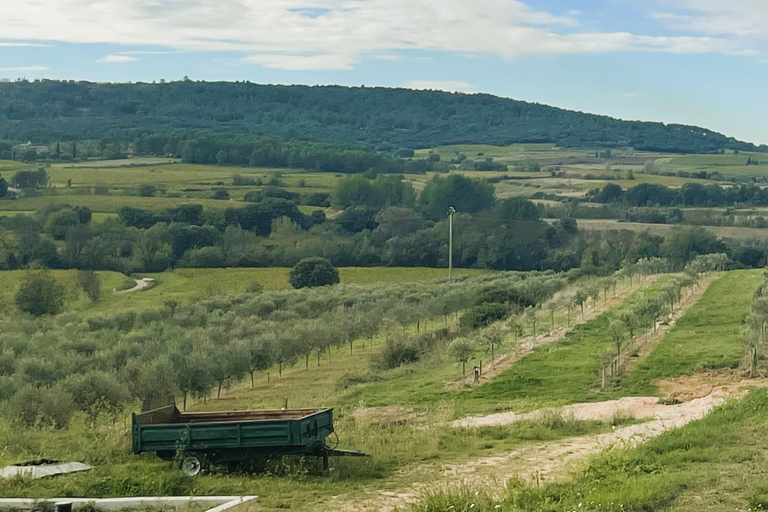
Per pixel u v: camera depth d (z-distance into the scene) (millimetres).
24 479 16500
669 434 19297
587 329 51062
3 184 143250
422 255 113812
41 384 36281
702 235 115938
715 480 14453
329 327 53531
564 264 114250
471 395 35188
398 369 44906
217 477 17344
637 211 143750
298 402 36281
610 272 96375
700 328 48062
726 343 41875
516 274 101125
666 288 57750
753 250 113062
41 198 135750
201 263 108312
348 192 143125
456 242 115625
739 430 19078
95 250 104625
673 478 14492
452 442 22422
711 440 18047
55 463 18141
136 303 84312
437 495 14703
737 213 141875
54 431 26219
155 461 18516
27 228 110875
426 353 49375
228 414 20484
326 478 17578
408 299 72062
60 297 82062
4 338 51781
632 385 34812
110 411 31125
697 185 159625
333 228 125125
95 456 19125
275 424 17922
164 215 122812
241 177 172000
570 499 13766
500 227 120625
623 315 44469
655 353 40781
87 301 85375
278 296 79562
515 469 18750
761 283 64188
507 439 23266
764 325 40406
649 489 13688
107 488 16078
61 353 45656
